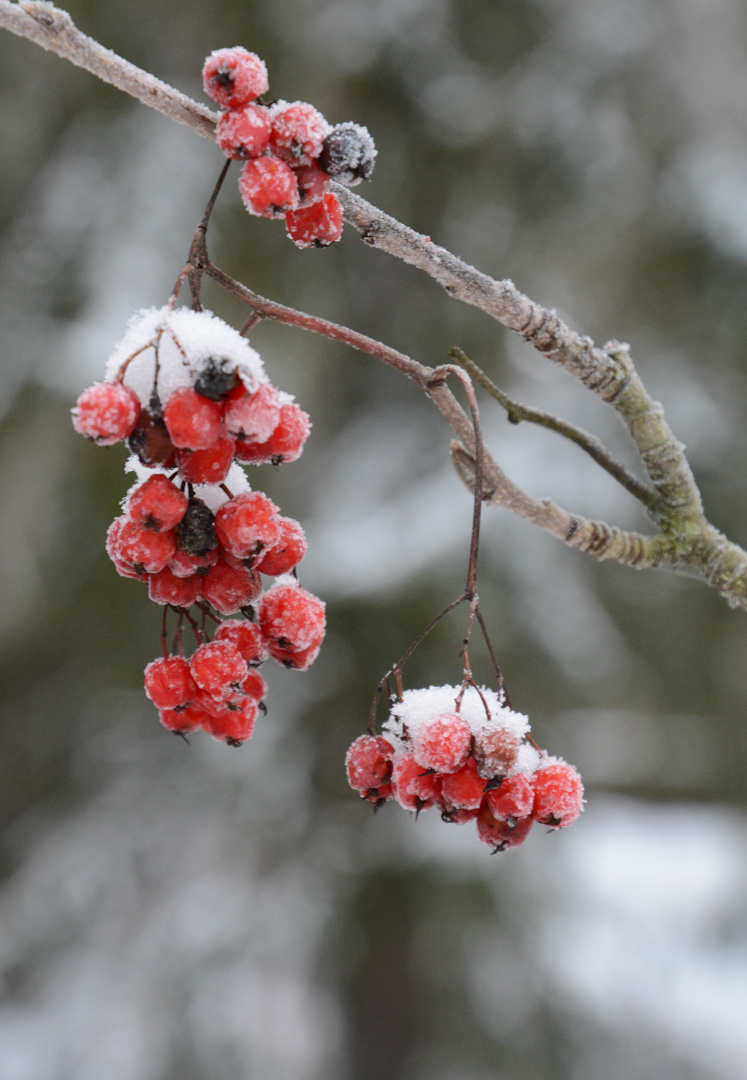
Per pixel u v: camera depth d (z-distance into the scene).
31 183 5.69
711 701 6.69
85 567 5.70
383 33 5.91
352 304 6.10
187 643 5.90
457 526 5.52
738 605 1.68
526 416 1.66
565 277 6.46
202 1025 5.42
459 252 6.06
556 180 6.05
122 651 5.90
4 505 5.75
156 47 5.76
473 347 5.94
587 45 6.27
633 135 6.44
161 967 5.62
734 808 7.46
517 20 6.14
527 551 5.57
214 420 1.08
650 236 6.37
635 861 7.37
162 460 1.13
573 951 5.82
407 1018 5.46
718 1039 5.90
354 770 1.28
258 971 5.54
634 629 6.41
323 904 5.53
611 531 1.66
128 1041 5.55
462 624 5.39
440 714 1.22
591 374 1.59
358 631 5.53
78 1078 5.46
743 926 6.83
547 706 5.69
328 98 6.02
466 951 5.34
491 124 6.05
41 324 5.38
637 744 7.20
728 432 6.16
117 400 1.08
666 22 6.47
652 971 6.10
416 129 5.98
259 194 1.17
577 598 5.77
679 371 6.29
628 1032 5.62
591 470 5.74
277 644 1.24
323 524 5.77
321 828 5.76
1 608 6.76
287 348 5.79
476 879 5.51
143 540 1.14
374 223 1.38
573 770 1.27
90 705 6.56
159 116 5.73
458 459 1.57
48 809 6.49
